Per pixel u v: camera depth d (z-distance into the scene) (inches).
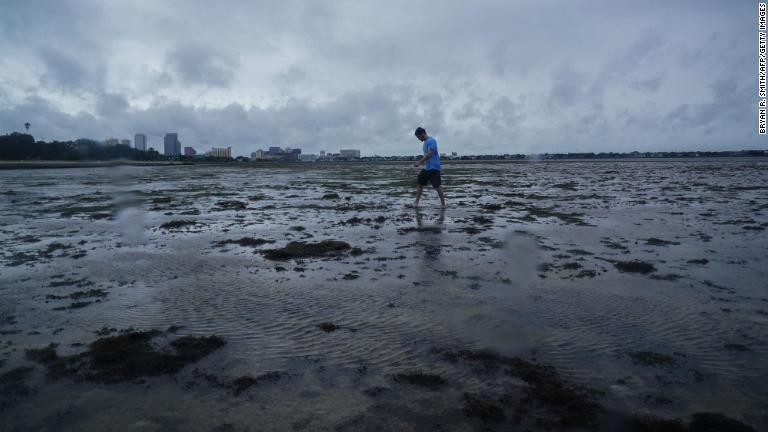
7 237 368.5
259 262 275.7
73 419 114.3
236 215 498.6
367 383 129.6
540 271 248.4
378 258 283.0
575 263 265.1
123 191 861.8
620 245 317.7
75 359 147.0
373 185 1015.6
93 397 124.4
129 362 142.8
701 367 137.9
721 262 267.1
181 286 225.8
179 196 751.1
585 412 114.1
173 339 161.6
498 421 110.7
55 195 763.4
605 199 648.4
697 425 109.1
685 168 1953.7
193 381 132.2
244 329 170.1
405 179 1278.3
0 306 199.0
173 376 135.3
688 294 206.4
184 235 373.1
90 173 1692.9
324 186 995.9
